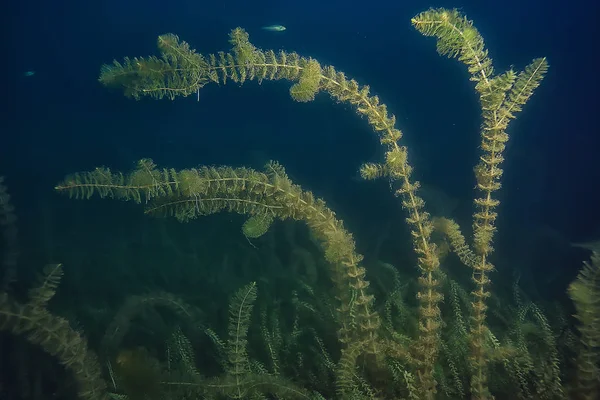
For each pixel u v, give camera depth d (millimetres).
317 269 3385
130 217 4281
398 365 2107
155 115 10391
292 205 1992
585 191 5109
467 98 8352
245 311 2045
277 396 2045
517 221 4621
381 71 14641
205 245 3812
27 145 9117
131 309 2760
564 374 2139
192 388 1996
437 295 1993
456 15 1711
